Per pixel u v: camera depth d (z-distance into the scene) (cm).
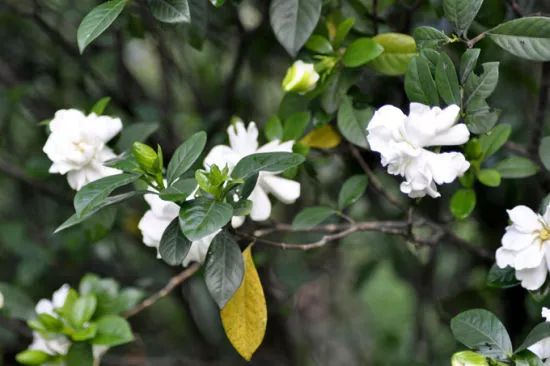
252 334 100
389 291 224
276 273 146
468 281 149
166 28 109
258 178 102
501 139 106
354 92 108
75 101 156
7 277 172
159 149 96
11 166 154
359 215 142
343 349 192
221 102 150
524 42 95
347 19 107
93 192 92
